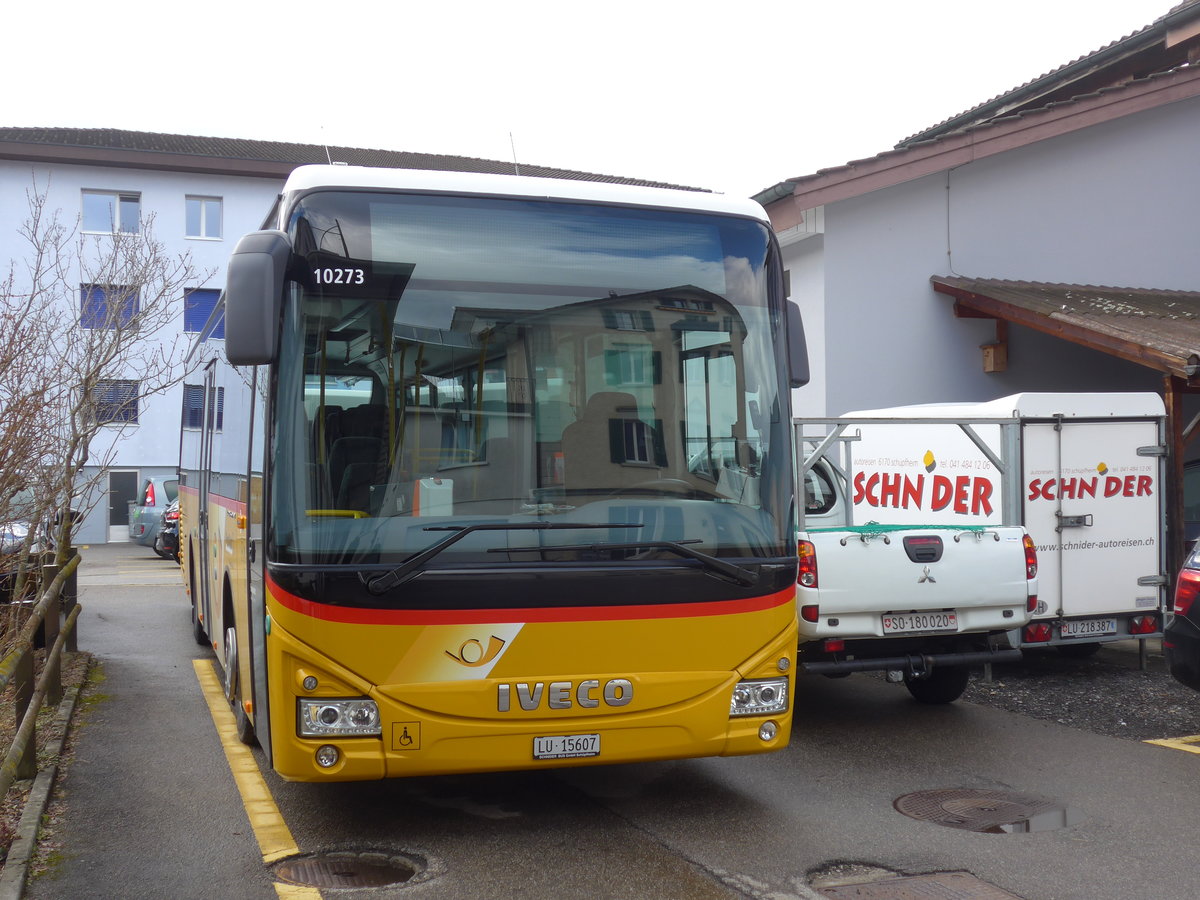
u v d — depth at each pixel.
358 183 5.12
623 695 4.95
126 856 5.02
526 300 5.20
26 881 4.68
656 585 5.03
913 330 15.42
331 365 4.92
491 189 5.28
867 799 5.93
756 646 5.22
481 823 5.52
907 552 7.14
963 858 4.98
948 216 15.62
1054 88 19.11
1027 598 7.43
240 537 6.23
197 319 32.03
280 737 4.79
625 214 5.45
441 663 4.75
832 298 14.97
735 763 6.73
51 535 8.46
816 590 6.96
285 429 4.85
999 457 8.99
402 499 4.85
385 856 5.07
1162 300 15.27
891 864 4.91
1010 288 15.13
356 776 4.70
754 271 5.62
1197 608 6.76
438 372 5.01
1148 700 8.42
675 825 5.49
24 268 30.25
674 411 5.30
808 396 15.38
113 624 12.78
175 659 10.29
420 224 5.15
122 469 32.22
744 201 5.75
